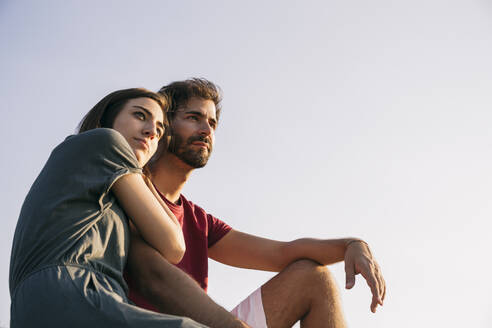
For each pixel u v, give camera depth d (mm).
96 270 1873
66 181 1995
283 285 2598
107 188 2027
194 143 3441
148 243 2152
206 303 2012
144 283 2082
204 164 3490
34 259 1848
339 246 3008
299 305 2557
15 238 1966
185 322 1699
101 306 1715
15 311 1783
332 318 2506
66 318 1695
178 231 2191
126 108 2590
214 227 3521
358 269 2824
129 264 2115
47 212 1920
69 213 1937
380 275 2826
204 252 3318
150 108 2613
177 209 3289
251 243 3424
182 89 3553
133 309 1725
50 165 2072
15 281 1861
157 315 1719
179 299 2020
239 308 2662
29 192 2066
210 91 3609
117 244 2002
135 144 2537
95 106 2604
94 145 2109
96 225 1963
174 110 3500
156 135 2625
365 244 2949
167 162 3424
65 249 1848
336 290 2598
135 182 2131
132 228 2213
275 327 2521
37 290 1754
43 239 1873
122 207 2113
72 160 2055
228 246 3465
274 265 3311
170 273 2066
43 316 1710
